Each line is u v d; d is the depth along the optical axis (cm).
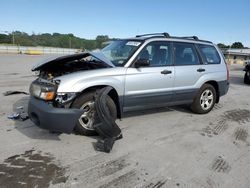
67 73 423
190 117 573
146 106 498
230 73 1894
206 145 423
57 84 392
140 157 369
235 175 333
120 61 468
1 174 311
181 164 354
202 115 595
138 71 466
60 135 431
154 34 561
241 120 577
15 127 461
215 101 621
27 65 1855
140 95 475
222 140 449
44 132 441
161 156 375
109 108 439
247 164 364
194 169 343
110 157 364
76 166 336
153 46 498
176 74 524
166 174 327
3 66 1717
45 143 400
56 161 346
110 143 389
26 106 598
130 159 362
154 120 538
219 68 612
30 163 339
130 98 464
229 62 4300
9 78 1116
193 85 561
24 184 293
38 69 456
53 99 387
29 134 432
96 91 418
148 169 337
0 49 4806
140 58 473
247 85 1191
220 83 616
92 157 362
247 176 332
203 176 327
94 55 444
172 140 437
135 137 441
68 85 393
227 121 562
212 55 614
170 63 522
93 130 429
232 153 398
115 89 441
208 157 380
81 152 375
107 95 439
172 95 527
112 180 308
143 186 299
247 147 425
